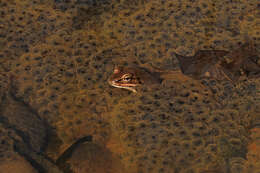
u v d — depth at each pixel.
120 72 0.76
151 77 0.76
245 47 0.77
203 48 0.78
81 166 0.72
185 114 0.74
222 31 0.79
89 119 0.75
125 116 0.74
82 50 0.78
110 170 0.72
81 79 0.77
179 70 0.77
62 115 0.75
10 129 0.73
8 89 0.76
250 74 0.75
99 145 0.73
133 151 0.73
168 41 0.78
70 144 0.73
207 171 0.72
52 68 0.77
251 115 0.74
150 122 0.74
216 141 0.73
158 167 0.72
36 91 0.76
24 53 0.78
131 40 0.79
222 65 0.76
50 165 0.72
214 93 0.75
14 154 0.72
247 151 0.72
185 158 0.72
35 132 0.74
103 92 0.76
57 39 0.79
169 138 0.73
